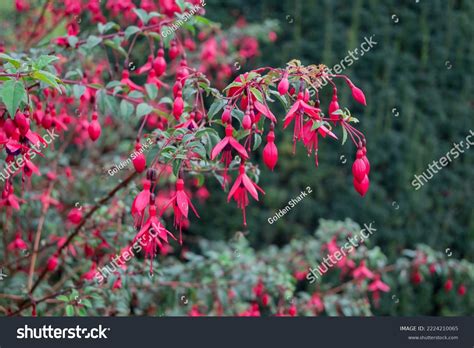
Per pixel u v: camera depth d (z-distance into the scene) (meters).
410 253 3.81
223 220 5.23
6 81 1.59
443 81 5.37
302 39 5.36
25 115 1.73
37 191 3.55
